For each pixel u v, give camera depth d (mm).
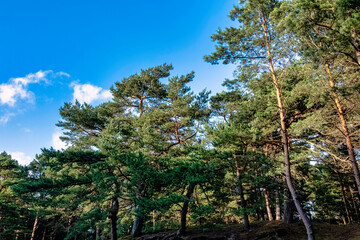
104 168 15086
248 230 15594
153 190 14383
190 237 15523
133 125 20188
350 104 11219
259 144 15008
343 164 13023
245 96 18656
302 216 9922
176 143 21625
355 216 25562
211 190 16438
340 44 8852
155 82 26578
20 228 26203
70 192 15164
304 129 14133
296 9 10961
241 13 14562
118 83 25609
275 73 12992
